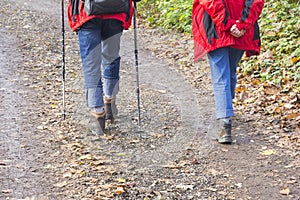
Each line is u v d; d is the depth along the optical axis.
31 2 19.72
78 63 12.04
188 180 6.47
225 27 7.41
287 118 8.50
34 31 15.02
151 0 18.70
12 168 6.59
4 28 15.17
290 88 9.81
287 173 6.68
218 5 7.32
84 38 7.60
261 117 8.71
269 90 9.89
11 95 9.46
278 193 6.18
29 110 8.73
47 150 7.18
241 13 7.43
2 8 18.14
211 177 6.59
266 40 12.40
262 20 13.35
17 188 6.08
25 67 11.42
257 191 6.23
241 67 11.38
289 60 10.95
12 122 8.16
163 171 6.69
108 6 7.40
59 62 12.04
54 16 17.41
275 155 7.23
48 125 8.09
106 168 6.68
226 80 7.57
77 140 7.53
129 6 7.87
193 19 7.82
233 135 7.97
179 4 16.70
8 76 10.66
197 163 6.96
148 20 16.86
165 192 6.13
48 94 9.62
